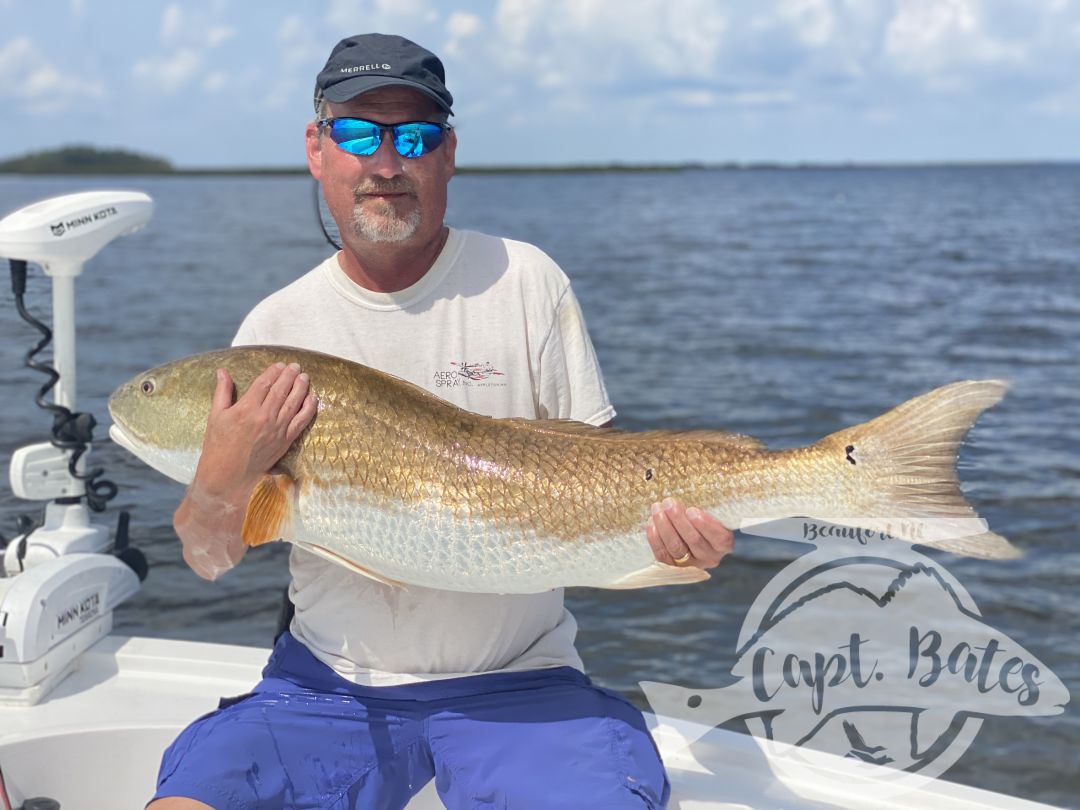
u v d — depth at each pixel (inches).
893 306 309.3
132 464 69.0
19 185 2290.8
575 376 45.4
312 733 41.9
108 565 57.1
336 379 40.4
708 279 394.9
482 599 42.9
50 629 51.7
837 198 1423.5
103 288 335.0
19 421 113.3
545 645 44.8
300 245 541.0
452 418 40.8
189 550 40.8
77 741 47.6
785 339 249.6
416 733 42.6
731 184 2356.1
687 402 180.5
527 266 45.5
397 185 42.1
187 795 38.4
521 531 39.8
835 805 44.5
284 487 40.2
